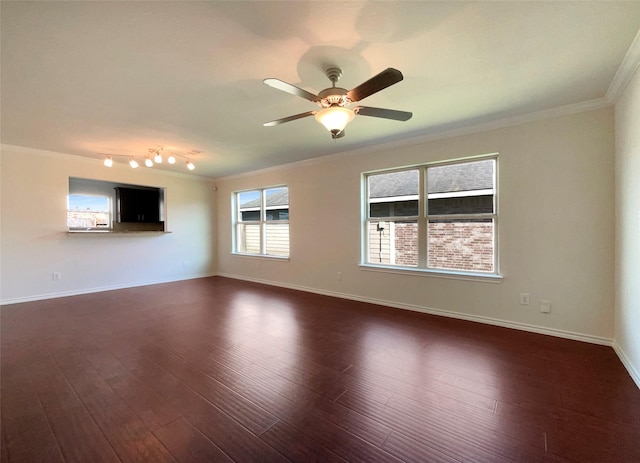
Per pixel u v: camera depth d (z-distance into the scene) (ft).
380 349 9.27
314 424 5.79
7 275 14.39
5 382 7.33
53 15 5.21
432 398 6.63
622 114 8.20
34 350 9.21
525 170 10.56
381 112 7.29
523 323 10.77
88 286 17.12
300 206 17.76
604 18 5.51
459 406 6.33
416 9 5.24
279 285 19.11
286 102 9.10
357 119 10.75
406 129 11.94
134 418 5.97
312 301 15.21
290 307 14.10
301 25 5.62
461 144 11.88
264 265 20.07
